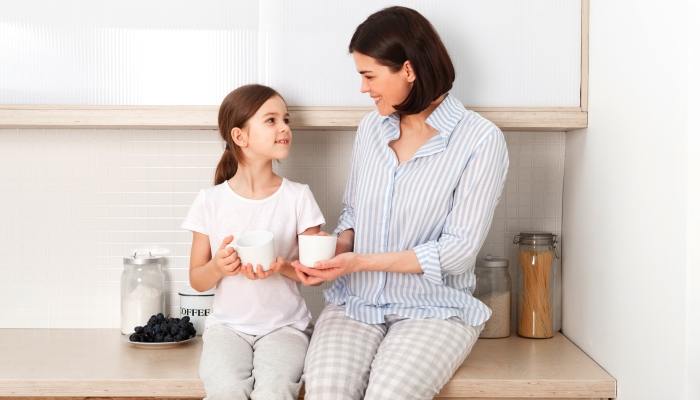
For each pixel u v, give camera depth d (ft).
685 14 3.40
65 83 5.15
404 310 4.45
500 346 5.26
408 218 4.44
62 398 4.37
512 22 5.15
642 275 3.95
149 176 5.86
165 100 5.17
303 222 4.98
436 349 4.07
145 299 5.58
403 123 4.68
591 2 5.08
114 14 5.13
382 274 4.51
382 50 4.22
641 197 3.98
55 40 5.13
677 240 3.50
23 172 5.84
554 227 5.89
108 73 5.15
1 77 5.14
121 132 5.84
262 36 5.16
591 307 4.93
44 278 5.90
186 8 5.14
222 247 4.37
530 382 4.27
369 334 4.37
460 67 5.17
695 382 3.38
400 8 4.38
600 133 4.79
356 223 4.69
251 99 4.76
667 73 3.62
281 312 4.85
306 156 5.88
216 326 4.80
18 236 5.87
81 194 5.87
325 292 4.96
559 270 5.86
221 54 5.16
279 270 4.49
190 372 4.44
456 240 4.27
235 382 3.96
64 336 5.58
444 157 4.40
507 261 5.64
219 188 4.99
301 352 4.48
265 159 4.92
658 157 3.73
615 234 4.43
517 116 5.14
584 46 5.13
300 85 5.18
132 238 5.90
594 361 4.81
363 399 4.00
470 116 4.51
